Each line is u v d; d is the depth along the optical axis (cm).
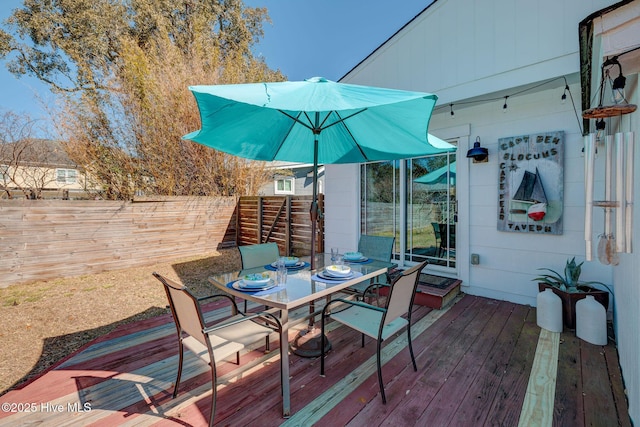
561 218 339
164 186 773
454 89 397
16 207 491
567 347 265
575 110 331
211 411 176
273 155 348
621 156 152
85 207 561
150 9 1010
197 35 890
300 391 212
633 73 152
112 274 568
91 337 318
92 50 952
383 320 200
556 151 340
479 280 406
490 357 253
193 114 776
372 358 255
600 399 198
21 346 298
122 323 351
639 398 157
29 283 503
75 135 702
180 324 201
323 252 623
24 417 186
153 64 771
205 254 741
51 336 319
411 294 231
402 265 483
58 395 208
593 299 279
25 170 764
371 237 389
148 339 295
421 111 219
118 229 602
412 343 279
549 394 204
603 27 149
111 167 730
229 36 1216
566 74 312
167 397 205
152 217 651
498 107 384
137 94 746
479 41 373
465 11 385
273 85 204
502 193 378
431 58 421
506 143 374
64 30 977
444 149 278
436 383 219
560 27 316
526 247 367
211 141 284
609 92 206
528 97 362
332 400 202
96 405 197
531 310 352
